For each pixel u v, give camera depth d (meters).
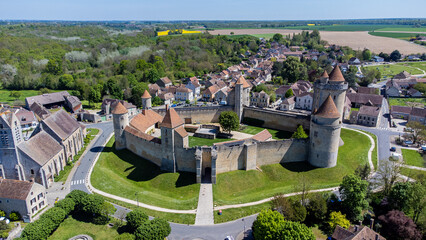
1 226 78.94
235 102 160.25
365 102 189.75
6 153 96.00
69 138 118.88
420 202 82.56
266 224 70.88
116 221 84.12
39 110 172.50
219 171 108.06
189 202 94.12
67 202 84.38
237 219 85.75
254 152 110.00
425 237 79.56
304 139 113.19
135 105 195.25
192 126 153.88
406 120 165.62
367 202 85.12
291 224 69.12
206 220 85.38
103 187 101.06
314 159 110.88
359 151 123.88
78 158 121.75
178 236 78.94
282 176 108.75
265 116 158.25
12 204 84.50
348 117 171.12
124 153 125.69
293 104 192.25
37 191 87.81
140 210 81.31
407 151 125.38
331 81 113.12
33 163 97.06
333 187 100.75
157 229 73.94
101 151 128.38
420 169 110.75
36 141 103.00
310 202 85.19
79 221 84.38
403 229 75.88
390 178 102.75
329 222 80.75
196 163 101.50
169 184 103.88
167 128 106.38
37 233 73.19
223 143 119.75
